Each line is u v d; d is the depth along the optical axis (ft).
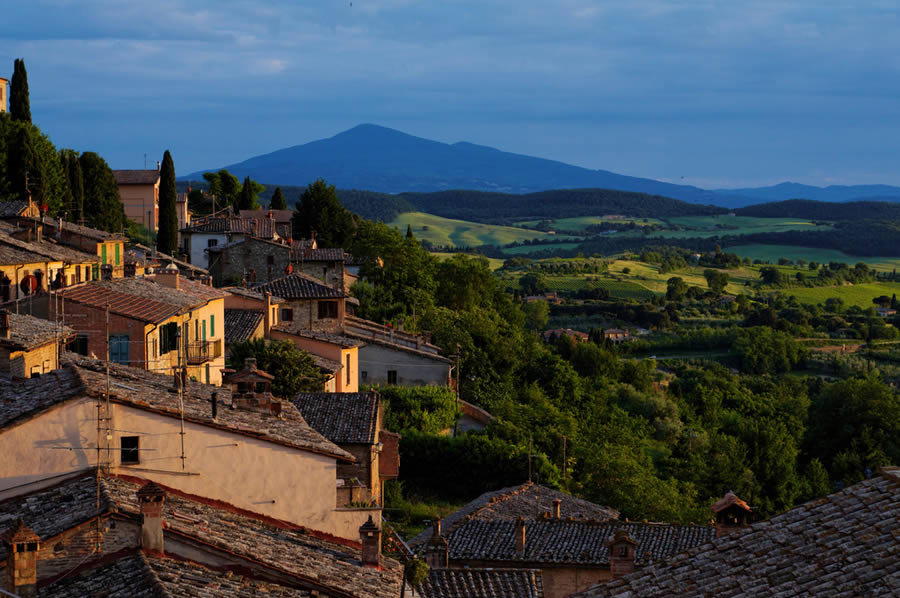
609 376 597.52
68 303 205.05
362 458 166.61
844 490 73.61
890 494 70.95
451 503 292.81
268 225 521.24
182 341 233.35
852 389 485.15
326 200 561.02
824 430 485.56
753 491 381.81
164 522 94.89
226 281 464.24
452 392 362.74
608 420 472.03
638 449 391.86
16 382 118.32
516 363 457.27
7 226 286.05
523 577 153.17
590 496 301.84
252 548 99.86
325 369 294.87
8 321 156.76
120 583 87.40
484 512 225.56
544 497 245.24
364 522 114.62
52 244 286.87
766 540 70.74
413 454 302.04
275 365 274.16
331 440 166.40
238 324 299.58
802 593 63.36
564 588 196.65
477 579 151.12
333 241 558.15
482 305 557.33
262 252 470.39
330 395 182.29
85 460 105.50
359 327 380.17
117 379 120.98
